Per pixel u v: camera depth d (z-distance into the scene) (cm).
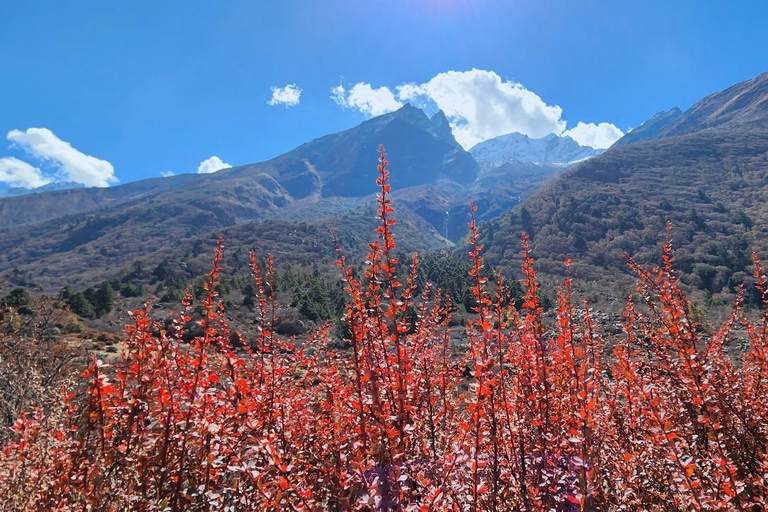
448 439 334
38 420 352
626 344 427
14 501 292
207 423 295
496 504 276
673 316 321
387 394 308
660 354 400
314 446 352
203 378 333
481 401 267
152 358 321
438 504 246
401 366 290
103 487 285
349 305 317
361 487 265
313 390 421
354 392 345
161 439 311
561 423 301
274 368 361
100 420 298
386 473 254
